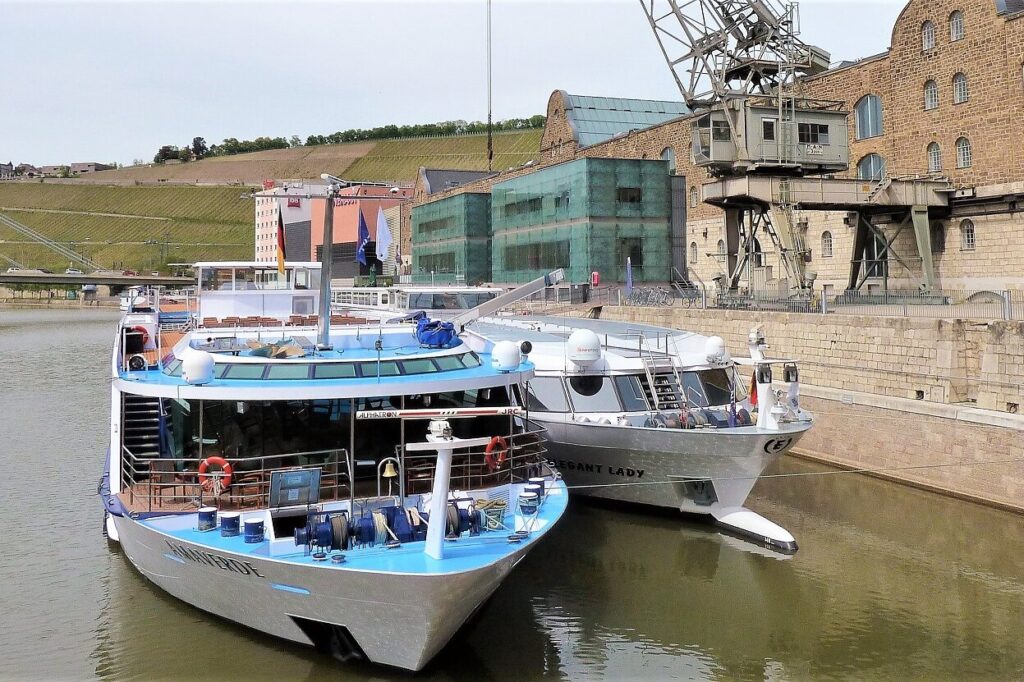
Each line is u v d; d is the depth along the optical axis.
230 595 12.66
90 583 15.49
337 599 11.35
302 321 20.56
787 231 33.56
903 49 38.06
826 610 14.65
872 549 17.39
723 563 16.83
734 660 12.98
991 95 33.84
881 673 12.52
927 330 21.98
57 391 40.25
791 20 35.97
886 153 39.44
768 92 36.78
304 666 12.38
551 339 22.55
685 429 17.88
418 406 14.30
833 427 24.27
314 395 12.79
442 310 31.42
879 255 36.28
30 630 13.53
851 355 24.48
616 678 12.38
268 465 13.27
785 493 21.42
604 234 46.78
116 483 14.30
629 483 19.50
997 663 12.76
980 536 17.94
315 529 11.46
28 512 20.08
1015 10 33.88
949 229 35.78
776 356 27.56
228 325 20.20
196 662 12.42
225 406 13.28
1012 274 32.94
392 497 12.85
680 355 20.38
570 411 19.42
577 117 69.50
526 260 55.12
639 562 16.92
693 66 37.25
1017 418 18.95
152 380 13.77
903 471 21.97
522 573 16.36
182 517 12.45
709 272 50.50
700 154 36.28
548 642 13.50
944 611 14.52
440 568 10.80
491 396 15.43
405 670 12.03
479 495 13.44
